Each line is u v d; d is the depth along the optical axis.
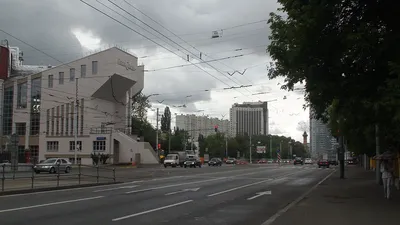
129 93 80.69
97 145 71.81
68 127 73.62
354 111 14.03
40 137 75.06
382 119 13.48
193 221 11.65
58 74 74.75
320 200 17.09
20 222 10.91
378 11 13.88
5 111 77.00
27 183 24.08
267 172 45.44
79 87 73.00
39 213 12.59
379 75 13.93
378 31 13.26
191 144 122.25
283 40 15.01
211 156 125.12
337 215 12.70
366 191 21.44
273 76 16.89
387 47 12.86
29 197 17.17
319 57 14.30
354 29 13.40
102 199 16.72
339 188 23.48
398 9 13.36
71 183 24.48
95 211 13.22
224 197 18.53
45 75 75.56
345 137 34.25
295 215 12.69
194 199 17.42
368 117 14.20
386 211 13.64
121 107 78.56
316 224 11.01
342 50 13.88
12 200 15.96
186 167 63.41
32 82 76.81
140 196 18.16
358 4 13.88
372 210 13.88
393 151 23.55
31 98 76.50
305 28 13.40
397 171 29.61
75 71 73.69
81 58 73.31
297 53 14.16
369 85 13.83
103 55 72.38
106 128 73.06
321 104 16.02
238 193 20.52
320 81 14.30
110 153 70.81
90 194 18.73
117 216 12.25
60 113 74.31
